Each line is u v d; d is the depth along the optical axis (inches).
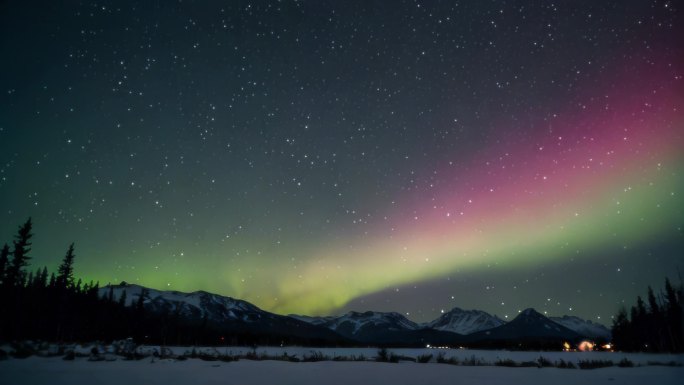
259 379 616.7
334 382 603.2
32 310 2018.9
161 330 2716.5
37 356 936.9
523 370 842.8
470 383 626.2
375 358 1120.8
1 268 2132.1
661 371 841.5
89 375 629.6
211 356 991.6
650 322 2642.7
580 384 626.2
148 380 587.8
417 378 675.4
